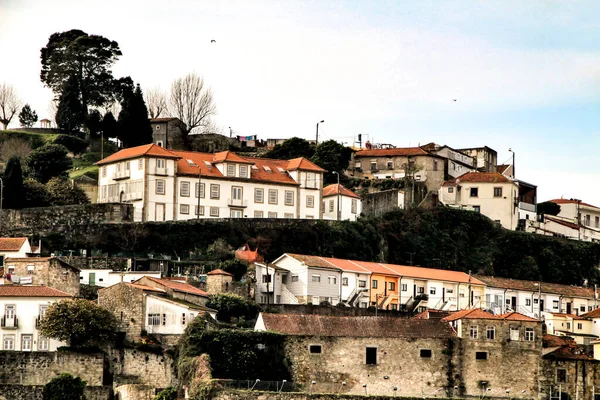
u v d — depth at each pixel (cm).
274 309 16612
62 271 16112
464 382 14500
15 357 14412
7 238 17550
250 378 14038
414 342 14512
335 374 14262
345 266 18375
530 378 14638
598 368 14950
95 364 14575
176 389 13962
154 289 15350
